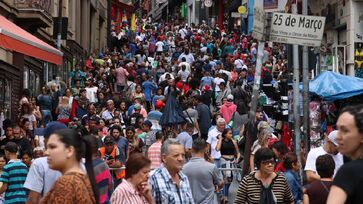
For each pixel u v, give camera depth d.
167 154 16.61
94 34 93.75
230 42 91.00
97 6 95.25
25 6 47.16
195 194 20.36
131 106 44.44
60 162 11.47
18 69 42.97
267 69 59.44
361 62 58.31
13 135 29.36
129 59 74.19
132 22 131.62
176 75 64.88
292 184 20.50
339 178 9.91
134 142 32.56
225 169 29.12
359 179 9.81
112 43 99.75
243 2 112.44
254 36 23.31
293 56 27.70
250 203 17.69
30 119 38.47
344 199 9.80
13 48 29.92
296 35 24.06
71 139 11.51
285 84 41.28
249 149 23.47
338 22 61.12
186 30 104.38
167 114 36.50
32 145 34.12
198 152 20.80
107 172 16.80
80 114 44.34
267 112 44.75
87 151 11.79
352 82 36.69
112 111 42.06
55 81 49.56
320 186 16.05
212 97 54.19
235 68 69.94
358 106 10.30
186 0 166.25
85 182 11.14
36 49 32.09
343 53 58.06
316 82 37.16
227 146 31.44
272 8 24.02
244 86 57.97
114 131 29.67
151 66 74.69
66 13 67.25
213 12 142.25
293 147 29.45
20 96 43.56
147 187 15.05
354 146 10.16
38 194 15.99
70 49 67.25
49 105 44.53
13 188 21.72
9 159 22.42
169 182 16.50
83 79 64.69
